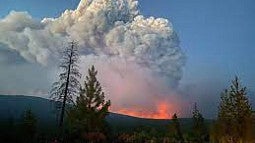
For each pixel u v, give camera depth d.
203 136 78.94
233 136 60.00
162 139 68.69
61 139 43.00
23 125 43.84
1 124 40.03
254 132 58.97
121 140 55.28
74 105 45.88
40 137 43.00
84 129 45.00
